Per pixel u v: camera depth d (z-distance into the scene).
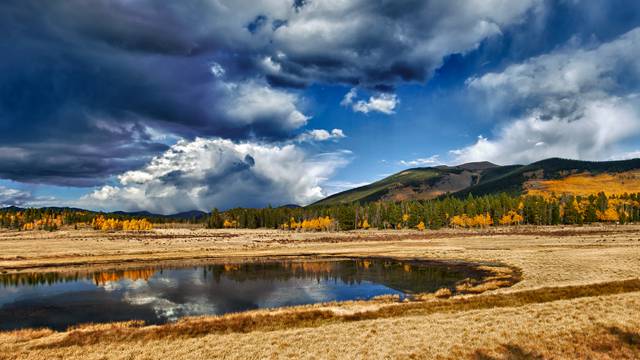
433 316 27.16
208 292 48.72
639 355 17.80
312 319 29.97
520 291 33.94
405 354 19.47
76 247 103.94
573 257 56.03
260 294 47.06
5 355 22.95
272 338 23.69
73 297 46.50
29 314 38.84
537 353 18.61
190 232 192.12
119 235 165.38
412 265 68.38
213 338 24.62
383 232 161.00
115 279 58.97
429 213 174.25
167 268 70.00
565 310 24.91
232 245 110.00
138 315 38.06
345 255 85.88
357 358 19.31
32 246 107.19
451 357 18.80
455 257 73.69
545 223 167.62
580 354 18.27
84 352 22.86
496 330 21.98
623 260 48.19
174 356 21.19
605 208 169.12
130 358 21.28
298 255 87.06
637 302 25.16
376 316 29.91
